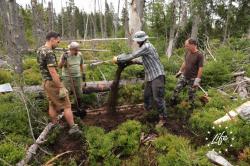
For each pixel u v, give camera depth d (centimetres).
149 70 664
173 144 595
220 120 653
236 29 1781
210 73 942
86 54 1256
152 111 721
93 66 995
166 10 1836
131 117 726
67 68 730
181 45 1791
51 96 613
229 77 942
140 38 654
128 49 1103
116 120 716
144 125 677
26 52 1460
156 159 578
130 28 993
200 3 1630
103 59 1166
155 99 663
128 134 636
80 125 679
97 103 815
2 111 679
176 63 1088
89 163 580
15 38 786
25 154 576
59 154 591
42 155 595
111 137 623
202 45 1541
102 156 582
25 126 655
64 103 613
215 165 546
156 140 613
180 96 802
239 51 1211
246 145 588
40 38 1433
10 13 1023
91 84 833
